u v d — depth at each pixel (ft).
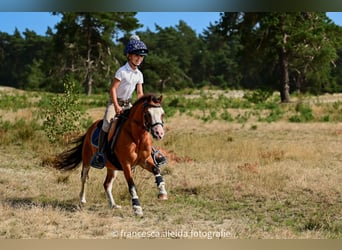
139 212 27.32
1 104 114.62
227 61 373.61
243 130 76.64
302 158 48.73
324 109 107.65
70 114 58.08
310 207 32.07
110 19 208.74
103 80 248.73
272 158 48.19
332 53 150.00
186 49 382.63
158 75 303.48
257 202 33.40
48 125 57.21
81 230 26.25
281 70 153.17
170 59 313.94
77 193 35.14
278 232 26.48
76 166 33.24
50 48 234.38
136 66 29.14
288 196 34.73
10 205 31.01
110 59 226.79
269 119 89.51
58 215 28.45
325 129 77.05
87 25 211.61
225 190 35.96
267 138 67.26
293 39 145.28
